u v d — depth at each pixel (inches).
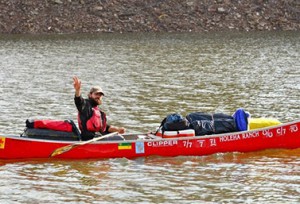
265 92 2770.7
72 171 1625.2
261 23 5738.2
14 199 1424.7
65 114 2320.4
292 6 5969.5
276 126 1801.2
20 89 2851.9
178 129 1771.7
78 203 1403.8
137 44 4707.2
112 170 1637.6
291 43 4766.2
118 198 1437.0
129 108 2426.2
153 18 5703.7
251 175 1599.4
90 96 1755.7
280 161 1713.8
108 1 5831.7
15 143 1711.4
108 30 5516.7
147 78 3186.5
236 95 2706.7
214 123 1793.8
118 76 3248.0
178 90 2834.6
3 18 5556.1
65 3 5767.7
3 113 2320.4
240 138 1779.0
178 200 1425.9
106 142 1724.9
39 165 1670.8
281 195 1457.9
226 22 5738.2
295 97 2645.2
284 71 3408.0
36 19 5570.9
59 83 3024.1
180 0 5944.9
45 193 1465.3
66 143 1715.1
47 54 4146.2
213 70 3459.6
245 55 4097.0
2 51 4301.2
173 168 1654.8
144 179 1568.7
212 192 1477.6
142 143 1737.2
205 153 1760.6
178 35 5315.0
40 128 1732.3
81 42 4822.8
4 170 1626.5
